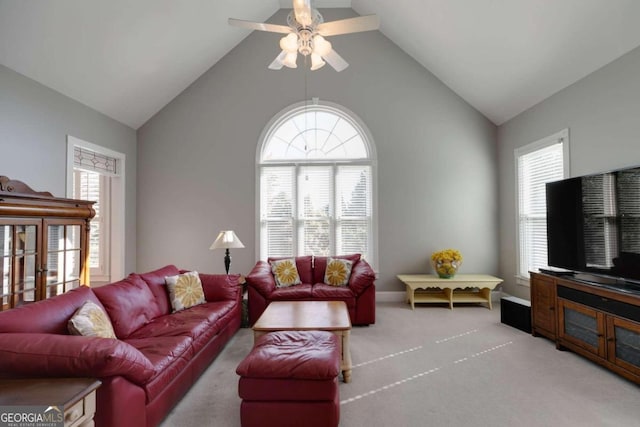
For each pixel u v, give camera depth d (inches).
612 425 75.0
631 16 103.9
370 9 187.6
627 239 101.4
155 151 197.9
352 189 198.1
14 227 95.0
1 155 115.1
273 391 70.8
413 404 84.1
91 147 159.5
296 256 195.8
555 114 149.3
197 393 91.4
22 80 122.7
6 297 93.1
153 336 94.2
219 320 117.0
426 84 196.4
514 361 109.7
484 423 76.0
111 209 185.5
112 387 58.8
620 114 116.0
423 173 195.6
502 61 154.3
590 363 107.7
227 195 196.4
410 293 177.6
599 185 111.8
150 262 196.4
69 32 124.0
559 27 122.8
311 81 197.5
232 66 197.6
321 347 80.6
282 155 202.2
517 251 178.4
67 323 76.0
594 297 104.3
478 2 136.9
